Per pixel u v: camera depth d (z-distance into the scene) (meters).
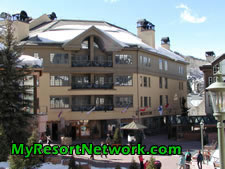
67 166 23.52
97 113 46.25
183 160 23.70
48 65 45.03
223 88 8.99
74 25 55.16
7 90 24.92
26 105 26.52
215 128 48.22
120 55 48.47
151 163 18.52
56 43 45.50
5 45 26.52
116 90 47.53
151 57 54.00
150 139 46.16
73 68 46.09
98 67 46.88
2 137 22.69
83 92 45.75
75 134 46.19
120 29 61.88
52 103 44.91
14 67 25.95
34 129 27.62
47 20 63.94
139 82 49.41
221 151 9.05
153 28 59.28
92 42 47.19
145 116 50.59
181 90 67.19
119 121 47.31
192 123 47.09
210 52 64.19
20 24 47.47
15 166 19.39
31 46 44.28
